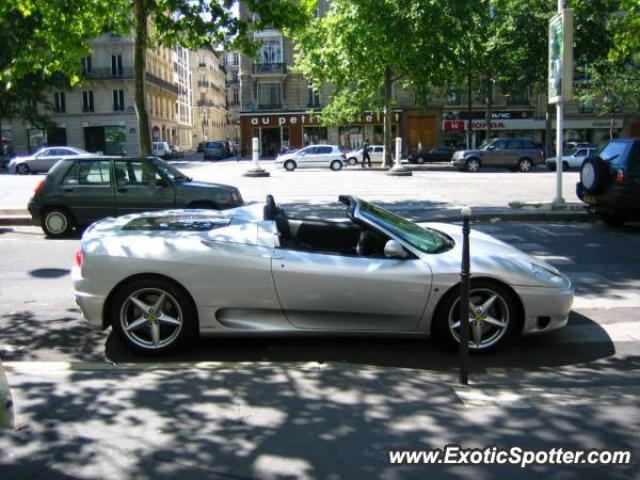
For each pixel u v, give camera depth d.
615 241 10.81
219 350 5.44
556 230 12.09
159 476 3.15
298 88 51.81
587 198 12.26
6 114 49.59
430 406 4.00
